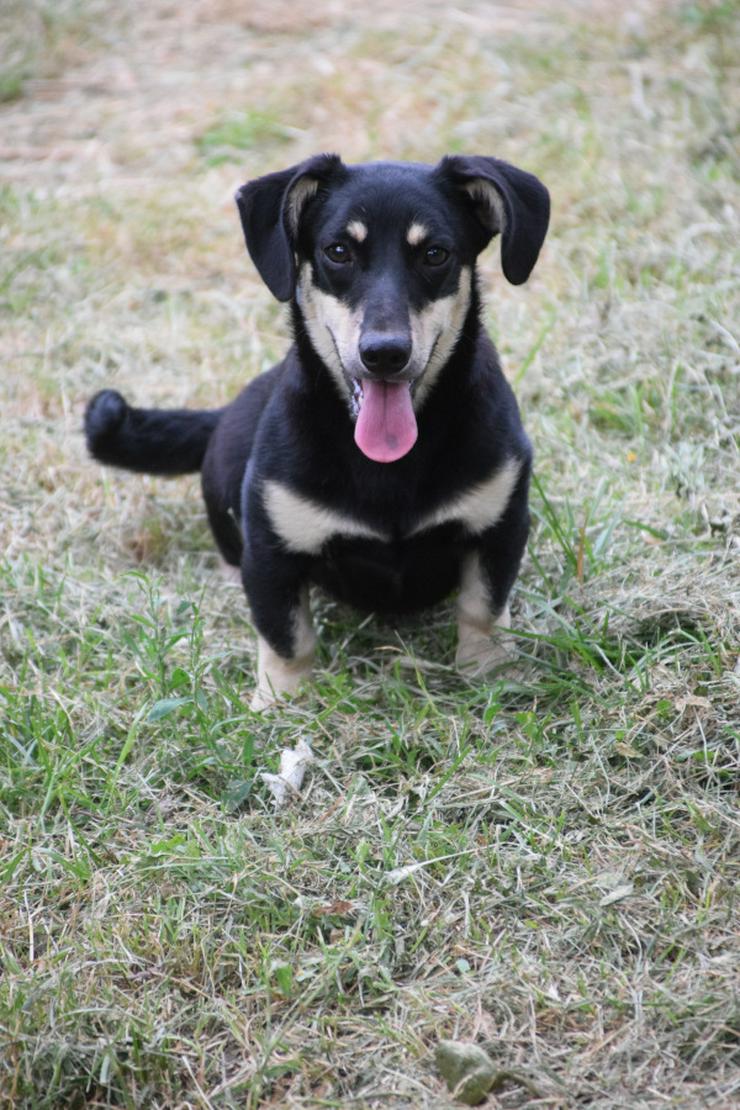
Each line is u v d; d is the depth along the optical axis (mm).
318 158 5504
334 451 5512
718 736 5059
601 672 5562
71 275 9500
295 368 5648
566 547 6109
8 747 5453
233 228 9961
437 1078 3943
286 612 5773
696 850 4598
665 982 4129
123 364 8500
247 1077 4012
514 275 5488
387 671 5945
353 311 5266
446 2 12750
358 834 4859
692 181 9523
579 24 11781
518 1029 4070
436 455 5508
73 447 7828
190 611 6453
